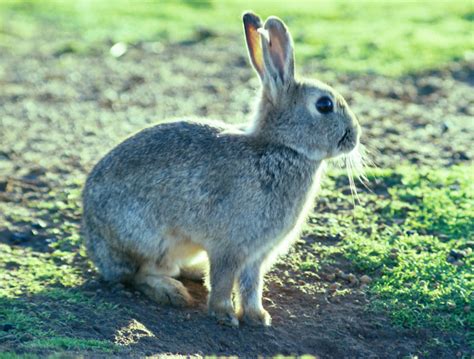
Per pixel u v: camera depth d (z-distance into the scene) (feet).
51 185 56.90
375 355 37.19
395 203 50.98
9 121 72.38
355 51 90.99
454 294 40.63
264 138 38.27
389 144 62.54
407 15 107.65
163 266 40.86
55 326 36.24
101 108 76.07
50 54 97.45
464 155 59.98
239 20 110.83
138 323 37.37
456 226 47.73
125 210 39.42
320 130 38.11
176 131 39.70
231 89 80.79
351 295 41.45
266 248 38.47
